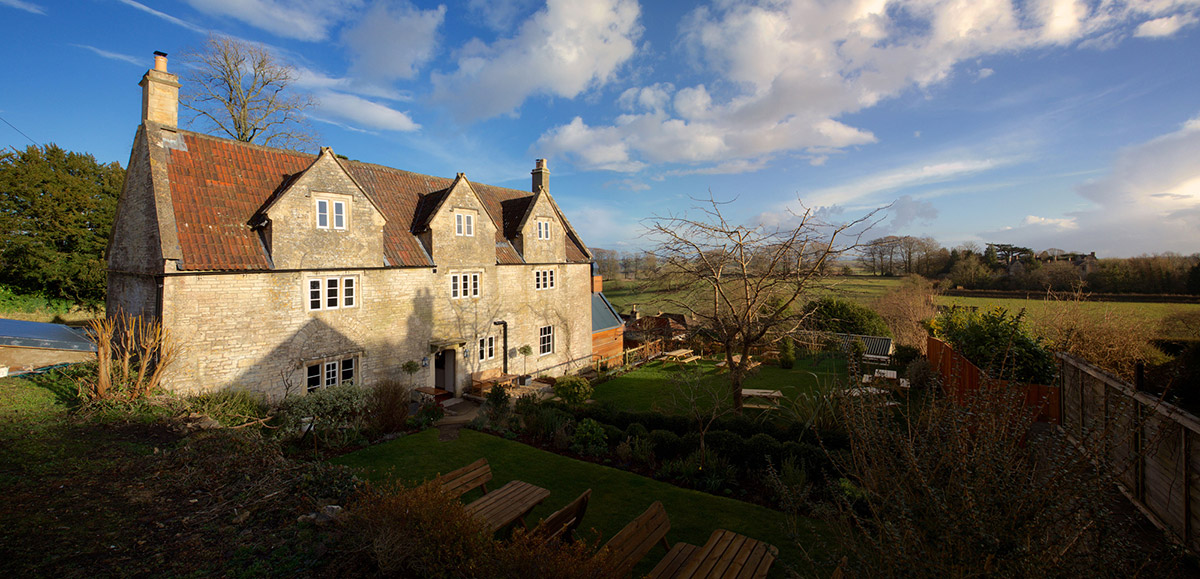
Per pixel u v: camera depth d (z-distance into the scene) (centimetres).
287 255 1620
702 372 2731
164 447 996
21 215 3303
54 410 1165
